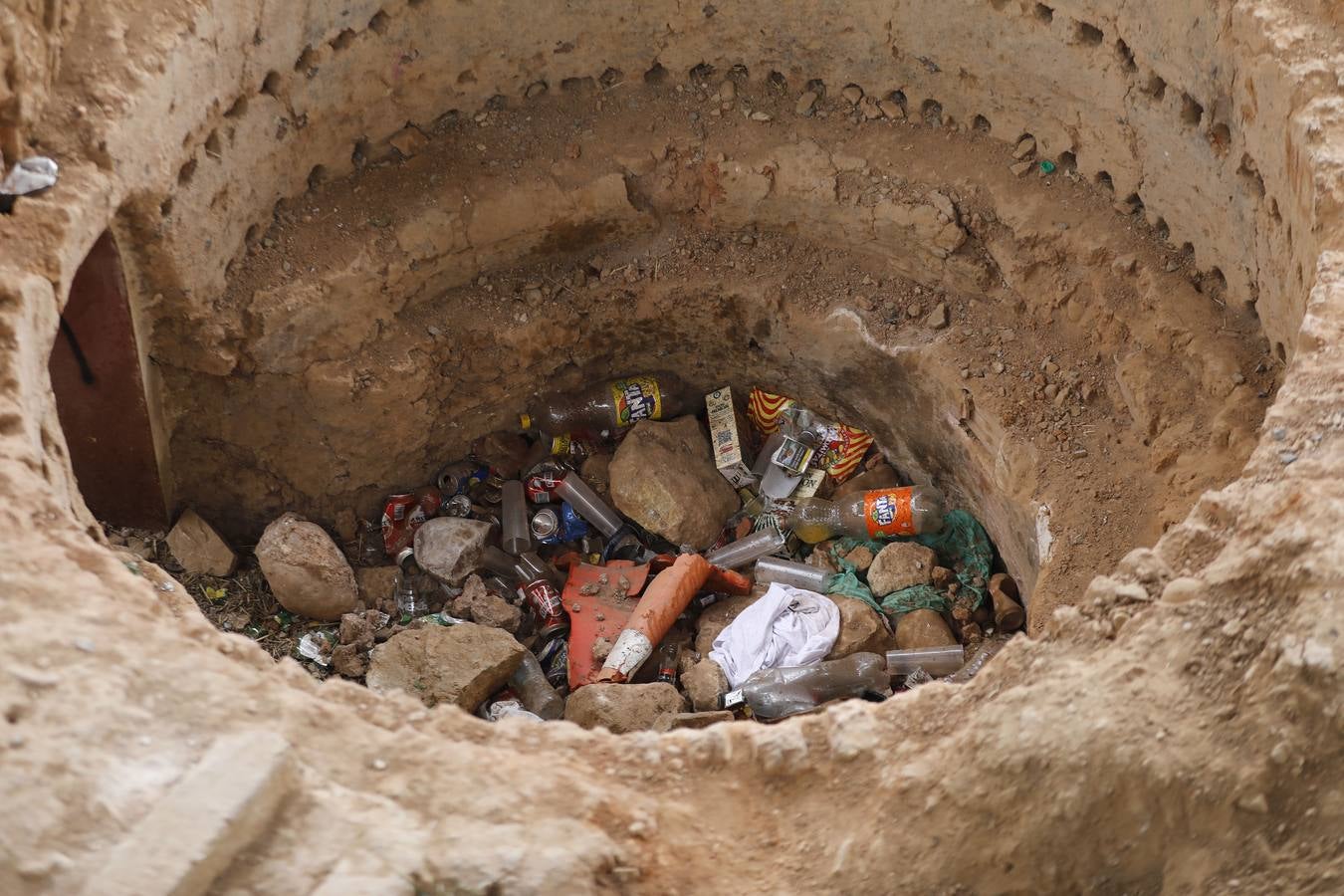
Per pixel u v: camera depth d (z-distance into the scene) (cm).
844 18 590
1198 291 529
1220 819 309
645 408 694
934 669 610
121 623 332
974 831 324
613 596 653
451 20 581
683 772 344
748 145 619
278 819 307
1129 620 342
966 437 599
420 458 667
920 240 603
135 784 301
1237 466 493
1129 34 507
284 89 548
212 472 632
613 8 598
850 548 664
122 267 513
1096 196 566
